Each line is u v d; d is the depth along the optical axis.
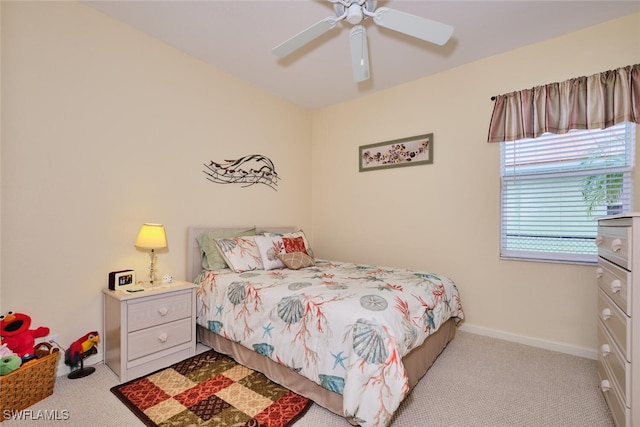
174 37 2.48
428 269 3.09
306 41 1.86
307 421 1.54
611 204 2.28
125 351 1.92
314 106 3.95
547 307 2.48
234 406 1.66
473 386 1.88
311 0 2.04
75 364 1.98
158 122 2.52
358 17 1.68
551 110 2.39
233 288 2.22
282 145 3.68
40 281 1.91
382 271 2.60
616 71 2.17
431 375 2.01
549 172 2.51
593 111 2.24
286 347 1.79
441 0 2.02
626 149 2.23
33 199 1.88
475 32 2.37
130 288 2.15
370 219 3.53
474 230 2.83
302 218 3.95
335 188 3.86
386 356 1.43
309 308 1.73
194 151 2.78
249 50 2.67
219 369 2.07
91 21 2.13
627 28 2.18
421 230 3.14
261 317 1.96
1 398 1.51
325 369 1.58
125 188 2.31
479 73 2.79
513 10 2.12
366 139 3.57
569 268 2.39
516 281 2.62
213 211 2.94
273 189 3.56
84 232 2.10
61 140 1.99
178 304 2.21
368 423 1.35
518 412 1.63
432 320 2.02
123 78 2.30
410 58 2.75
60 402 1.68
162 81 2.54
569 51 2.38
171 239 2.61
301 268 2.75
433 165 3.06
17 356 1.61
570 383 1.92
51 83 1.95
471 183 2.84
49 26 1.94
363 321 1.53
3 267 1.77
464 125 2.87
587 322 2.32
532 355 2.33
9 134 1.79
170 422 1.53
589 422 1.55
